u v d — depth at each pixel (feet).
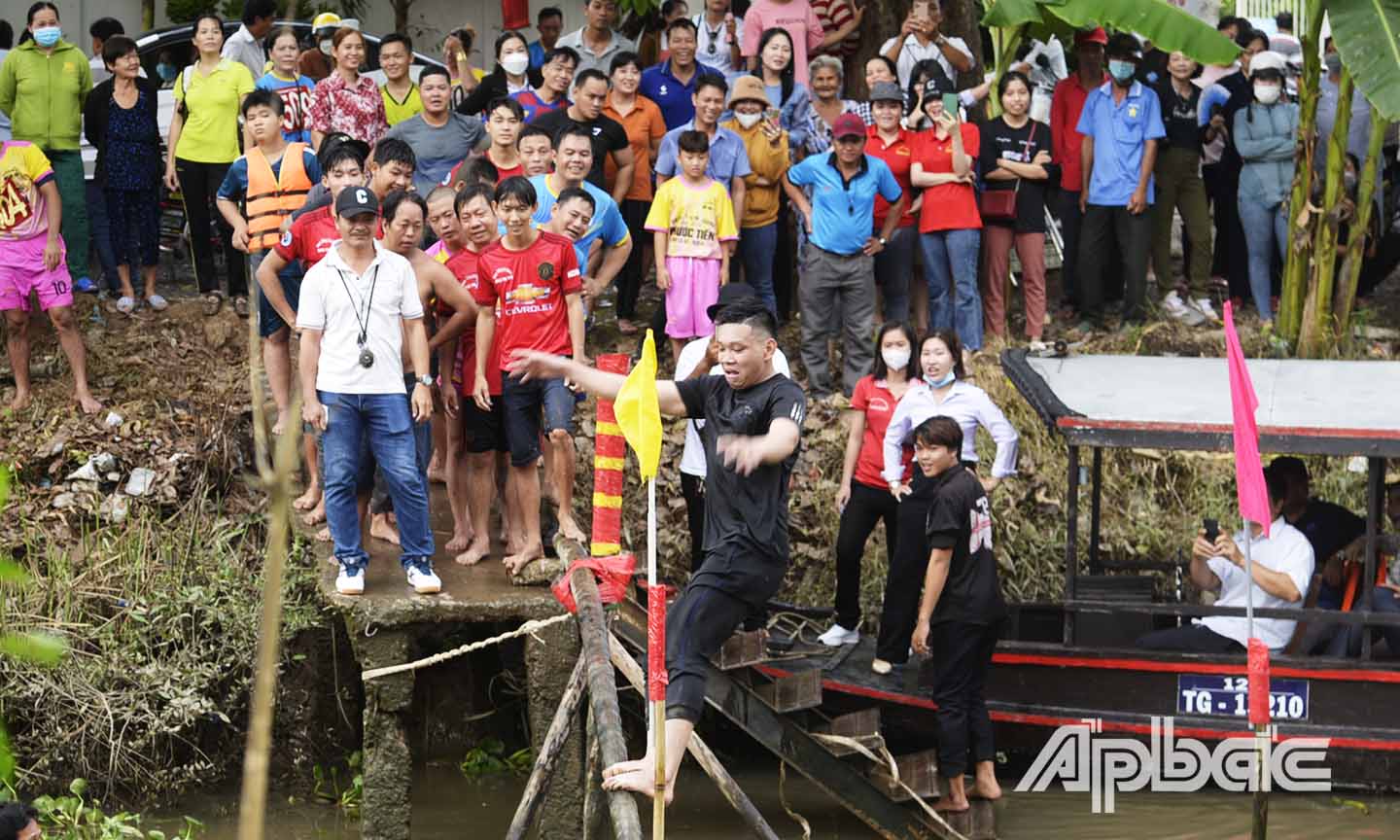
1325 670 28.55
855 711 29.07
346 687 31.76
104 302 39.22
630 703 33.45
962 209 37.73
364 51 36.22
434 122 35.42
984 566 26.94
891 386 30.12
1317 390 31.32
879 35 43.86
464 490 28.32
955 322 38.65
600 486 19.85
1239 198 41.57
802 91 38.68
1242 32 45.37
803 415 19.75
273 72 35.94
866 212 36.52
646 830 29.07
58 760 29.17
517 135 31.42
